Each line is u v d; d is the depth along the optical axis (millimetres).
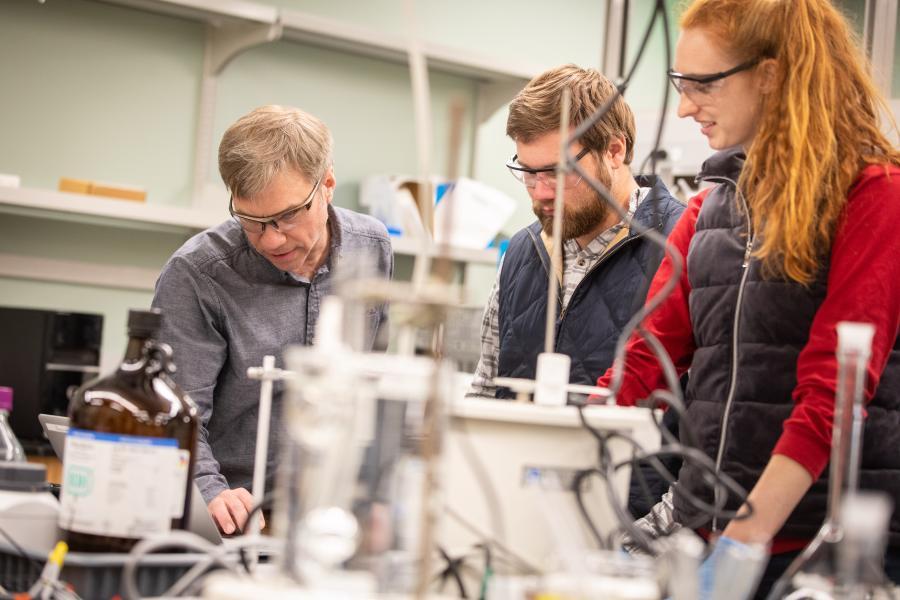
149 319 1152
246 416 2201
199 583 1013
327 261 2266
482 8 4465
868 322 1362
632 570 887
